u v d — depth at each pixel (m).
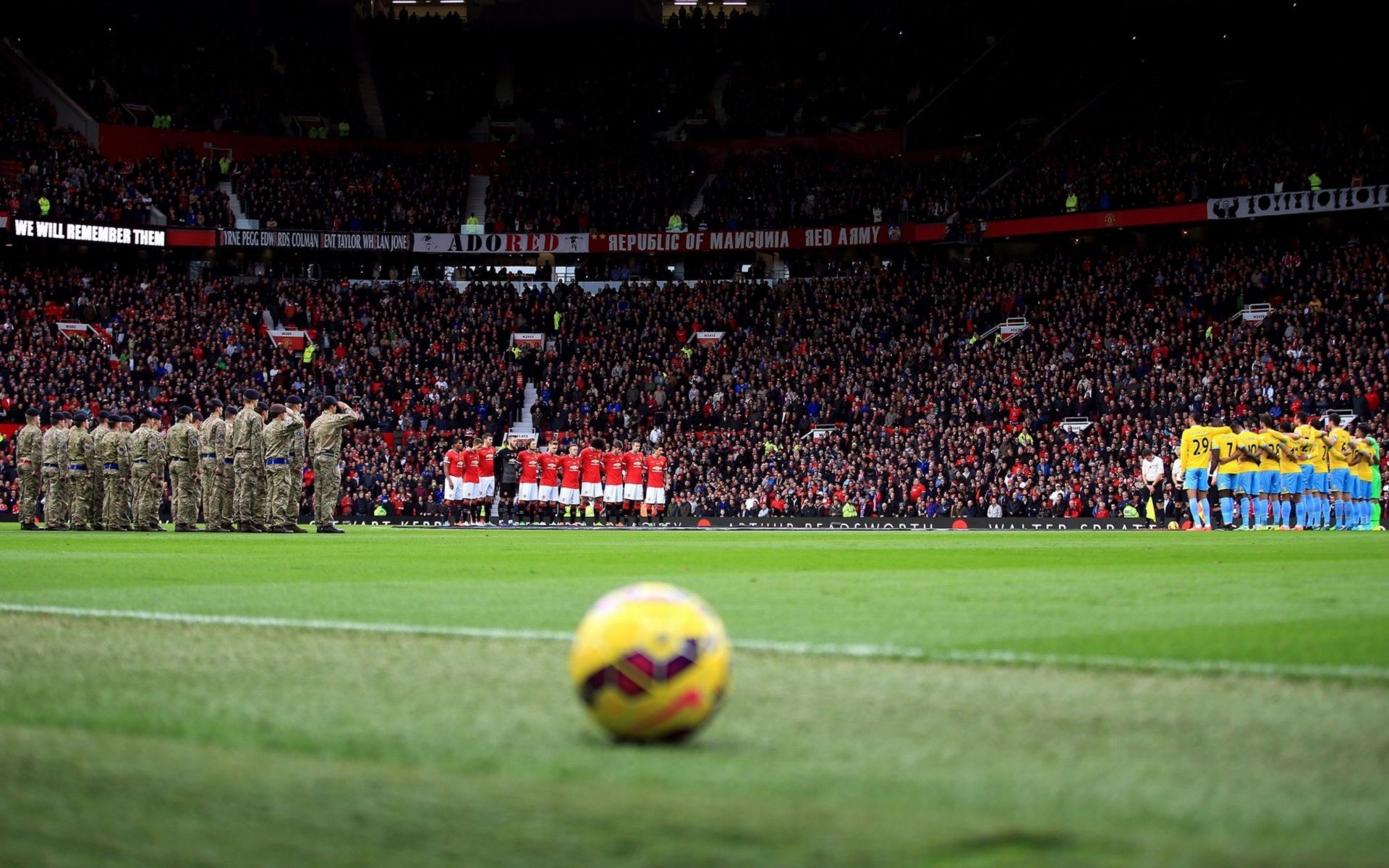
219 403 36.19
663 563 19.28
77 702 6.73
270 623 10.55
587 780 4.96
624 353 62.38
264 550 23.70
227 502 36.41
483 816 4.46
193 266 68.94
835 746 5.60
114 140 67.69
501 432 59.31
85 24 70.19
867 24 74.25
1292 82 62.44
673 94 73.69
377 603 12.51
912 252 67.69
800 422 57.25
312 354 61.28
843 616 11.01
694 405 58.88
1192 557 20.92
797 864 3.91
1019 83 68.81
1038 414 52.09
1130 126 64.19
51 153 64.12
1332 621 10.57
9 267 63.47
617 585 14.77
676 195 69.19
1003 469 49.66
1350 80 60.66
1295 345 50.97
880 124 70.75
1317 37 62.88
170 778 5.02
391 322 64.06
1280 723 6.15
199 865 3.92
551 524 53.31
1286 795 4.78
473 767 5.19
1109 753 5.50
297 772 5.11
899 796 4.75
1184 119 62.53
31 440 40.16
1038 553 22.72
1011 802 4.66
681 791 4.80
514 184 69.88
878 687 7.19
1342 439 36.59
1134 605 11.98
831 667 7.93
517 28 75.62
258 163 68.25
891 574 16.55
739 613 11.25
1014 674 7.64
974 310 60.06
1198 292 56.12
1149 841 4.16
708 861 3.95
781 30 75.06
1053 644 9.08
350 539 30.42
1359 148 54.97
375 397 60.25
